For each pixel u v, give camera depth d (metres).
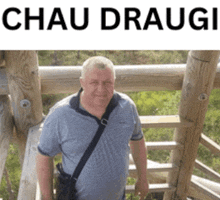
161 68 2.71
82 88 1.38
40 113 2.67
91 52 30.64
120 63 29.75
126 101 1.48
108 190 1.61
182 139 2.98
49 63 28.45
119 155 1.54
